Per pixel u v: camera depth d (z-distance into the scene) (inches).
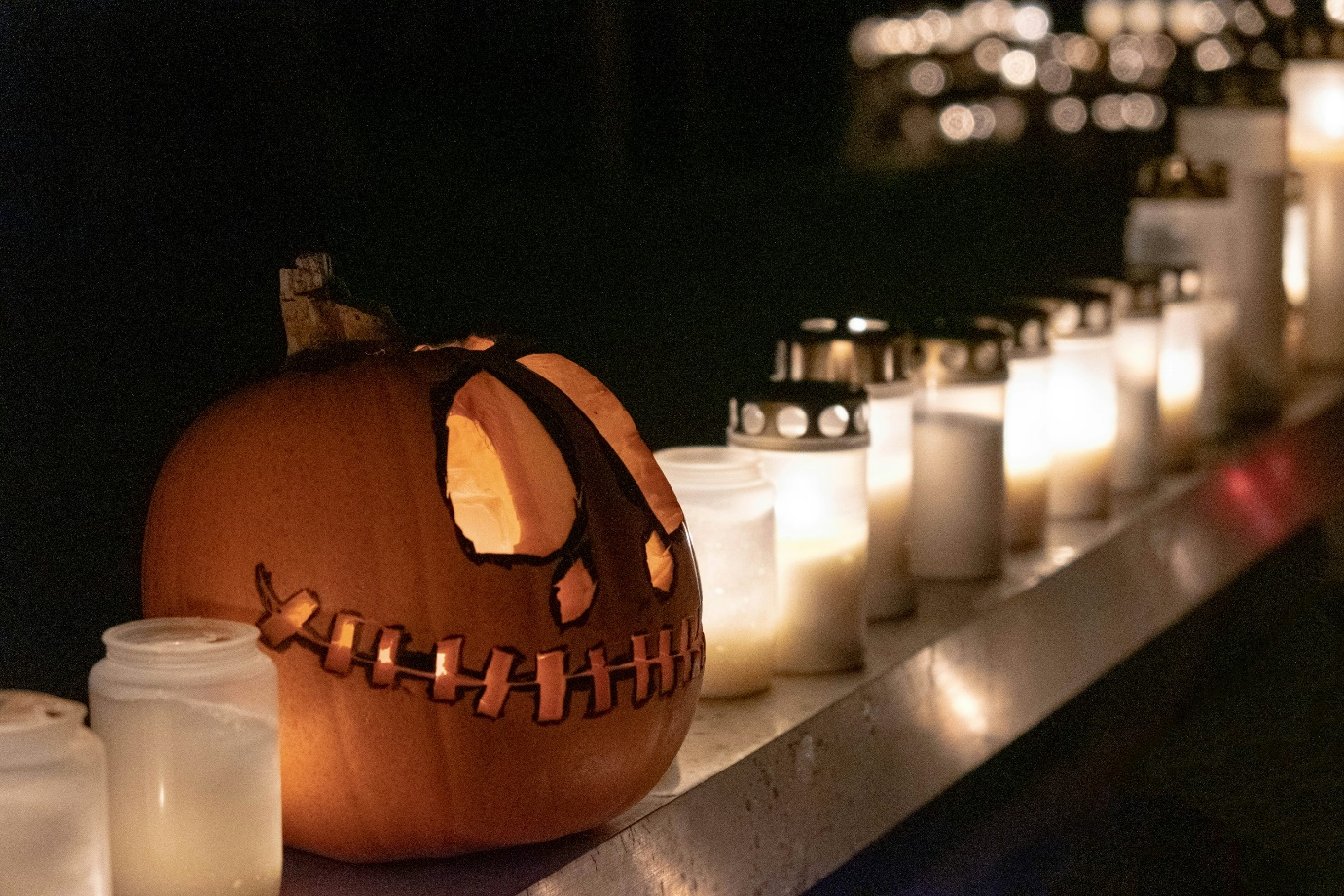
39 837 35.4
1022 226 144.4
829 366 68.7
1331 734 91.8
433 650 42.7
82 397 52.2
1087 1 180.2
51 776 35.6
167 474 46.0
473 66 81.6
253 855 40.4
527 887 44.3
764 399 64.5
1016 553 86.1
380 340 47.5
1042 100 176.1
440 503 43.4
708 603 60.9
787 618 64.6
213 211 57.1
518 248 82.2
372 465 43.2
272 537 43.1
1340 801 82.7
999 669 75.3
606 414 50.4
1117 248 156.2
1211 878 72.6
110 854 39.7
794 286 108.7
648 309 92.6
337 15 65.5
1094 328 92.7
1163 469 106.4
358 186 67.6
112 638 40.1
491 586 43.3
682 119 127.6
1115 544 90.7
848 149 159.5
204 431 45.8
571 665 44.3
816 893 63.6
